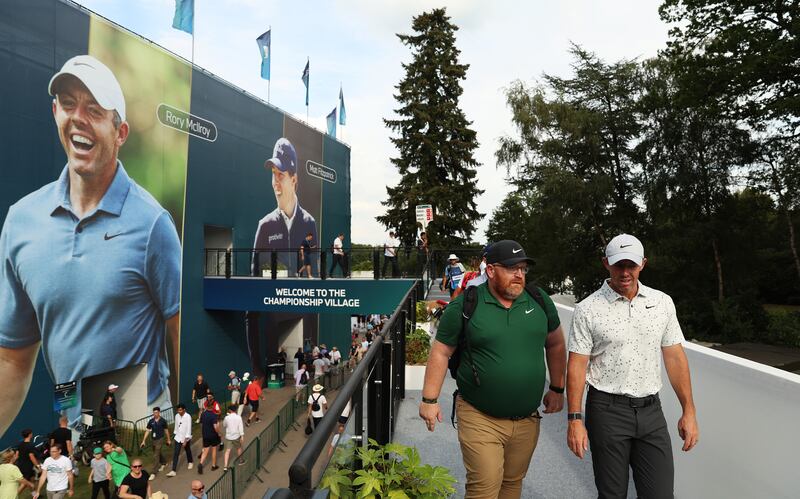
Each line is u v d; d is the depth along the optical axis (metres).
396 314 3.73
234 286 21.59
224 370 23.16
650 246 30.80
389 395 3.31
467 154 43.44
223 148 23.52
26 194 14.57
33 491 11.41
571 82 33.00
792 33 22.11
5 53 13.95
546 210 31.20
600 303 2.46
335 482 1.73
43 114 15.02
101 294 16.91
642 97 31.31
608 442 2.43
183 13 21.50
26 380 14.52
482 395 2.36
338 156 36.81
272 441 14.53
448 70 43.19
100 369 16.83
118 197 17.56
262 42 27.94
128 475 10.77
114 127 17.45
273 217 27.81
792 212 29.23
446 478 2.38
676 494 3.08
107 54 17.17
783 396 2.16
